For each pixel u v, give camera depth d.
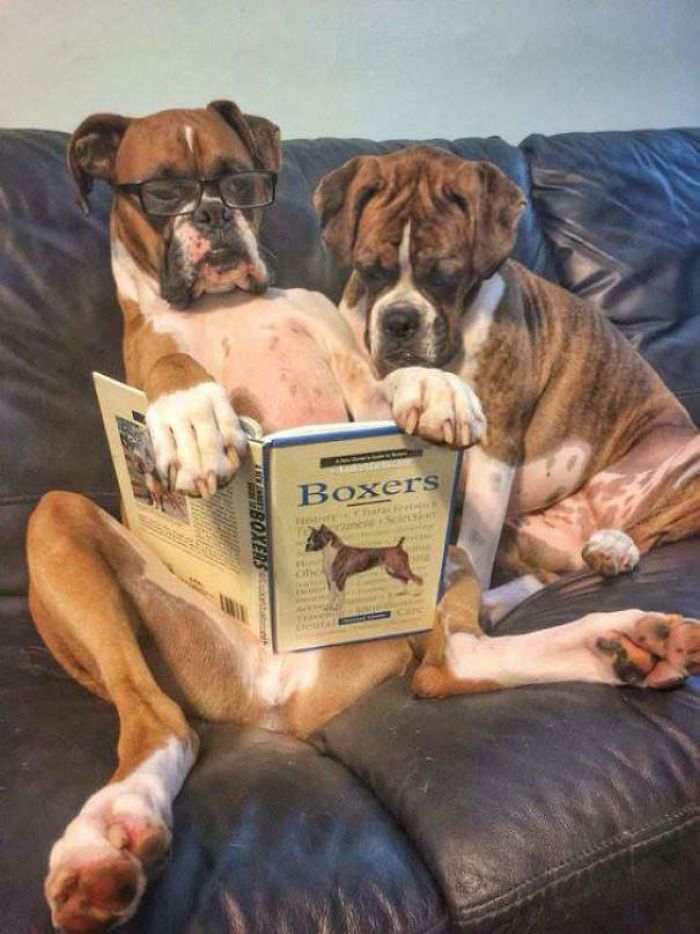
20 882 1.05
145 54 2.20
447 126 2.70
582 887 1.09
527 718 1.27
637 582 1.64
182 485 1.20
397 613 1.45
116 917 0.97
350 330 1.84
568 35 2.80
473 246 1.76
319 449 1.25
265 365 1.67
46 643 1.50
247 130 1.74
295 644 1.45
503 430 1.87
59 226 1.77
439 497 1.35
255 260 1.69
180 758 1.24
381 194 1.76
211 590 1.49
